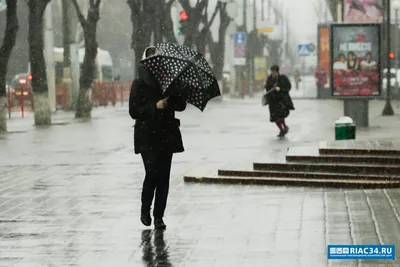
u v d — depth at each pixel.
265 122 43.53
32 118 51.38
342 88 36.12
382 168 19.28
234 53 86.06
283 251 11.91
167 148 13.88
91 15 49.44
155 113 13.59
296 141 30.92
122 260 11.78
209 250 12.23
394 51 75.06
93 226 14.42
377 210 14.95
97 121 46.81
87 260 11.84
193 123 43.06
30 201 17.47
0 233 13.90
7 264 11.66
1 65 38.53
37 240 13.30
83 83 49.84
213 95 13.38
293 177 19.44
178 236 13.37
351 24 35.81
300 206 15.75
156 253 12.17
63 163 24.98
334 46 36.00
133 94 13.73
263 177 19.50
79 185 19.88
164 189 14.05
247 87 100.44
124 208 16.28
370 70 35.97
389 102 48.53
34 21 43.12
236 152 27.12
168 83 13.10
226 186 18.97
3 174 22.53
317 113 51.53
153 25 63.25
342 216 14.45
